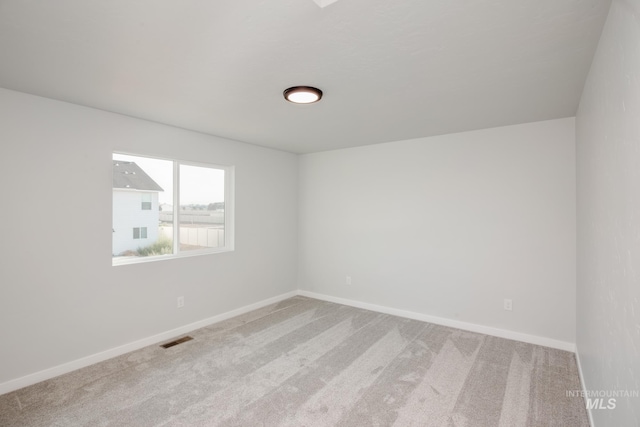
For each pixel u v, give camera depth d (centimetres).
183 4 135
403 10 140
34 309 246
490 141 346
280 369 267
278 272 474
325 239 480
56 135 257
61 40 166
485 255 350
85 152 273
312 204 494
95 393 232
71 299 266
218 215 399
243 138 395
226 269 396
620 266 129
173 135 338
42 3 134
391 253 416
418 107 275
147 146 315
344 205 459
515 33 160
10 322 235
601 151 168
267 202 454
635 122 106
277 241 471
